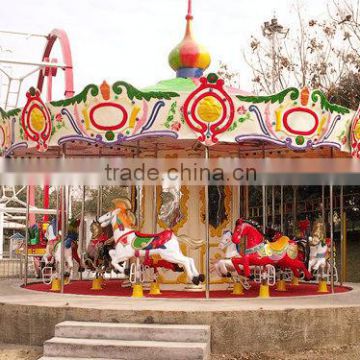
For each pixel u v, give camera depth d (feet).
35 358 27.89
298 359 28.04
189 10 43.39
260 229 38.40
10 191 92.84
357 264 69.82
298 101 35.53
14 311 31.07
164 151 42.39
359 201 71.82
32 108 37.45
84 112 35.32
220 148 43.68
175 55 43.14
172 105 34.27
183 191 41.55
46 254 45.88
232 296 36.65
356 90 78.18
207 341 27.32
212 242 41.24
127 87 34.37
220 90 33.88
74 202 96.07
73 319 29.43
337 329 30.45
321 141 36.94
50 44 78.84
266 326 29.09
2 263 66.95
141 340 27.37
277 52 90.99
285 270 45.78
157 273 38.68
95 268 41.50
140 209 42.96
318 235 42.09
